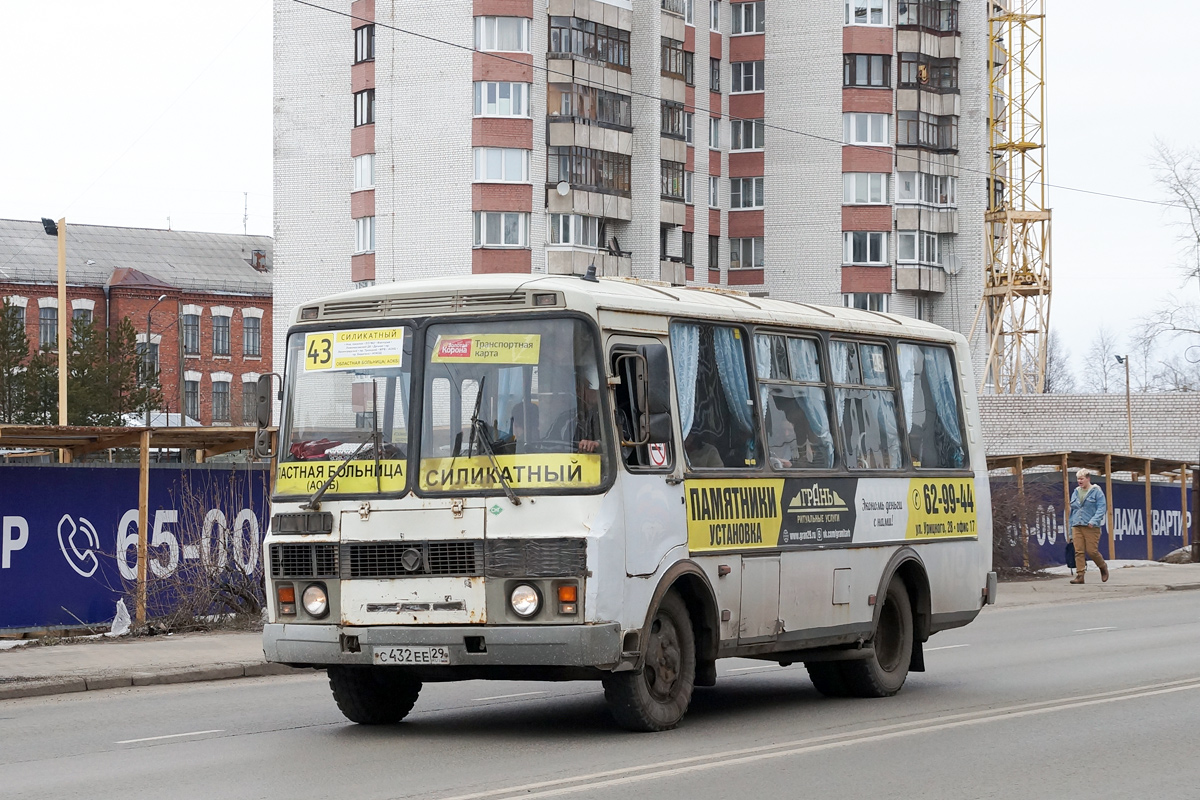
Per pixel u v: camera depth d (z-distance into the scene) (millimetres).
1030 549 33406
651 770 9414
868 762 9797
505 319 10758
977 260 65000
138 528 19359
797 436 12945
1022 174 65562
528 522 10406
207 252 86062
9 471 18250
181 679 15477
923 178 64125
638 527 10711
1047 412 57750
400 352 10953
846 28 63156
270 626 11062
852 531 13438
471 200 54125
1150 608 25109
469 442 10641
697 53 62438
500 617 10391
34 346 78562
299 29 58156
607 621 10352
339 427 11055
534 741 10734
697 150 62344
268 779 9219
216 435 20375
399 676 11812
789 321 13031
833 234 63281
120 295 80562
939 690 14211
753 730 11367
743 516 12008
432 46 54656
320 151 57750
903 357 14789
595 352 10641
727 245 64812
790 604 12508
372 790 8750
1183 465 40062
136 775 9484
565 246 54812
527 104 54562
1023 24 65688
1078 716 11992
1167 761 9891
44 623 18469
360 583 10742
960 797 8609
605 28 56531
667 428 11258
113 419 55125
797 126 63844
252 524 20469
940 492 14922
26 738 11367
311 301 11367
